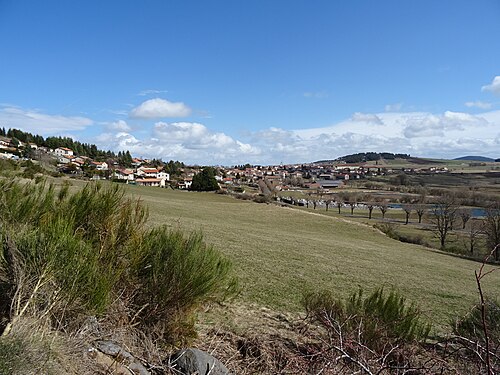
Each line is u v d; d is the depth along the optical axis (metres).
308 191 105.69
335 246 31.84
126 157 137.50
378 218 70.12
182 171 147.75
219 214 50.22
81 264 4.07
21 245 3.95
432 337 7.72
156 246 5.25
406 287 17.03
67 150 102.81
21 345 2.92
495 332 4.81
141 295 4.96
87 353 3.50
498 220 37.88
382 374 3.74
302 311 9.00
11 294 3.77
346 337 4.13
